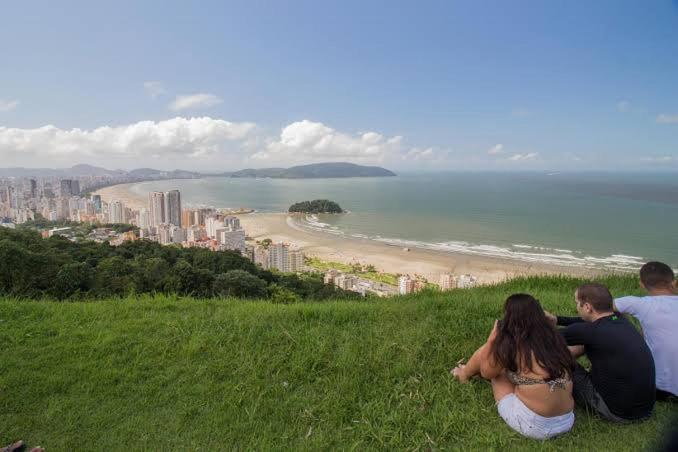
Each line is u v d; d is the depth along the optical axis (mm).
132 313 5707
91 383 3781
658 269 3535
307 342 4504
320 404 3480
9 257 12297
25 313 5551
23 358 4242
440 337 4637
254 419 3318
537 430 2924
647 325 3416
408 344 4434
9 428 3164
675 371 3250
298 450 2930
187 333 4805
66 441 3039
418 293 7770
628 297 3574
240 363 4137
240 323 5043
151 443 3035
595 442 2961
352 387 3705
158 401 3549
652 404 3051
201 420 3303
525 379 2930
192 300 6676
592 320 3195
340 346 4445
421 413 3367
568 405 2906
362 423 3227
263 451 2922
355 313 5488
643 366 2953
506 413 3080
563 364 2832
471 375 3693
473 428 3176
